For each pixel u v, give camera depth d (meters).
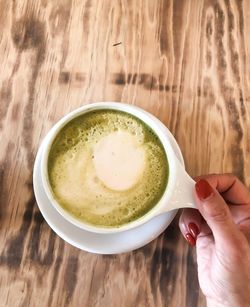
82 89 0.27
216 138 0.27
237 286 0.22
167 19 0.29
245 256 0.21
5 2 0.30
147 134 0.24
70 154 0.24
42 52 0.28
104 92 0.27
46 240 0.24
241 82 0.28
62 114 0.27
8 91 0.27
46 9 0.30
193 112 0.27
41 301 0.23
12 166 0.26
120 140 0.24
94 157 0.23
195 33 0.29
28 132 0.26
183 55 0.28
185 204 0.22
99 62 0.28
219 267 0.22
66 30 0.29
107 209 0.23
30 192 0.25
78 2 0.30
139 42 0.29
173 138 0.25
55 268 0.24
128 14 0.30
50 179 0.23
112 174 0.23
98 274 0.24
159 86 0.28
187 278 0.24
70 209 0.22
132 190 0.23
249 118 0.27
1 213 0.25
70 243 0.23
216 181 0.24
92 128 0.24
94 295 0.24
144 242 0.23
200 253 0.24
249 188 0.26
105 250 0.23
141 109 0.25
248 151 0.26
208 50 0.29
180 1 0.30
